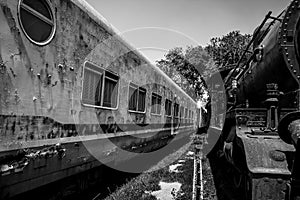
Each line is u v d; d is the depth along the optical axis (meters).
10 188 3.41
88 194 6.02
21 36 3.54
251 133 4.19
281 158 3.48
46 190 4.48
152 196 6.08
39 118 3.88
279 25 4.44
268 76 4.85
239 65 7.75
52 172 4.25
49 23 4.11
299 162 2.91
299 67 4.06
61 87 4.42
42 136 3.94
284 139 3.42
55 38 4.25
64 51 4.49
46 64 4.04
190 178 7.54
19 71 3.51
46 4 4.02
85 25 5.14
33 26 3.77
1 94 3.21
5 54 3.29
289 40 4.13
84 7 5.12
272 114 4.15
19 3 3.50
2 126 3.22
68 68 4.61
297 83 4.12
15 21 3.44
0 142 3.19
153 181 7.48
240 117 4.59
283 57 4.11
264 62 4.83
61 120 4.41
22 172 3.55
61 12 4.39
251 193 3.44
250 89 5.94
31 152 3.71
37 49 3.85
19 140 3.48
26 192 4.03
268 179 3.35
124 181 7.54
